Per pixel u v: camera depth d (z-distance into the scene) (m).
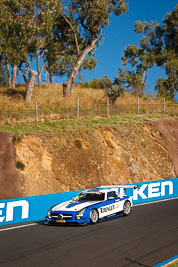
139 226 10.70
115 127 23.69
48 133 19.59
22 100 27.83
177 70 45.19
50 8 25.98
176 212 13.34
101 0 30.02
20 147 17.66
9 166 16.22
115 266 6.47
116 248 7.90
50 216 11.66
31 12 24.73
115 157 21.47
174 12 48.88
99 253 7.49
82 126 22.12
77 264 6.69
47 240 9.12
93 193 12.84
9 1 23.36
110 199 12.48
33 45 27.69
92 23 31.02
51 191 16.78
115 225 11.06
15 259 7.28
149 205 15.90
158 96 43.66
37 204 13.36
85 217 11.15
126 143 23.20
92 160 19.75
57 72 44.09
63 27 35.31
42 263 6.86
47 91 33.69
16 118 22.36
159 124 27.17
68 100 29.67
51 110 26.66
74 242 8.72
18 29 24.31
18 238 9.56
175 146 26.12
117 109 30.00
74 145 19.66
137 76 50.00
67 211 11.30
